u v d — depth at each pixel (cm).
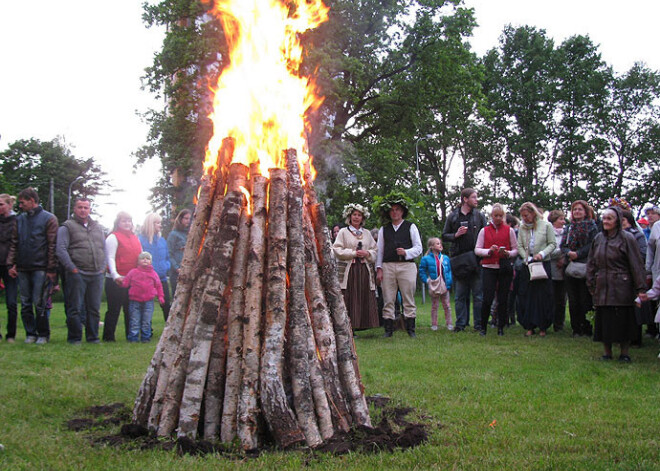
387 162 2662
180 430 354
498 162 4325
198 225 407
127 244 909
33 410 425
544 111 4300
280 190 393
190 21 2366
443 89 2752
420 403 469
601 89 4319
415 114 2773
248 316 365
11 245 818
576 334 945
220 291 369
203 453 333
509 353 743
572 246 941
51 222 823
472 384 543
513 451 346
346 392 387
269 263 375
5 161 5741
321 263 412
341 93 2347
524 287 1022
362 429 373
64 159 5825
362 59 2516
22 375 539
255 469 305
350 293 916
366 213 937
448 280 1109
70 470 305
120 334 1017
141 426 368
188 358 370
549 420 421
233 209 383
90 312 861
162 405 372
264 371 353
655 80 4484
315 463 318
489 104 4244
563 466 316
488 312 959
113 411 434
